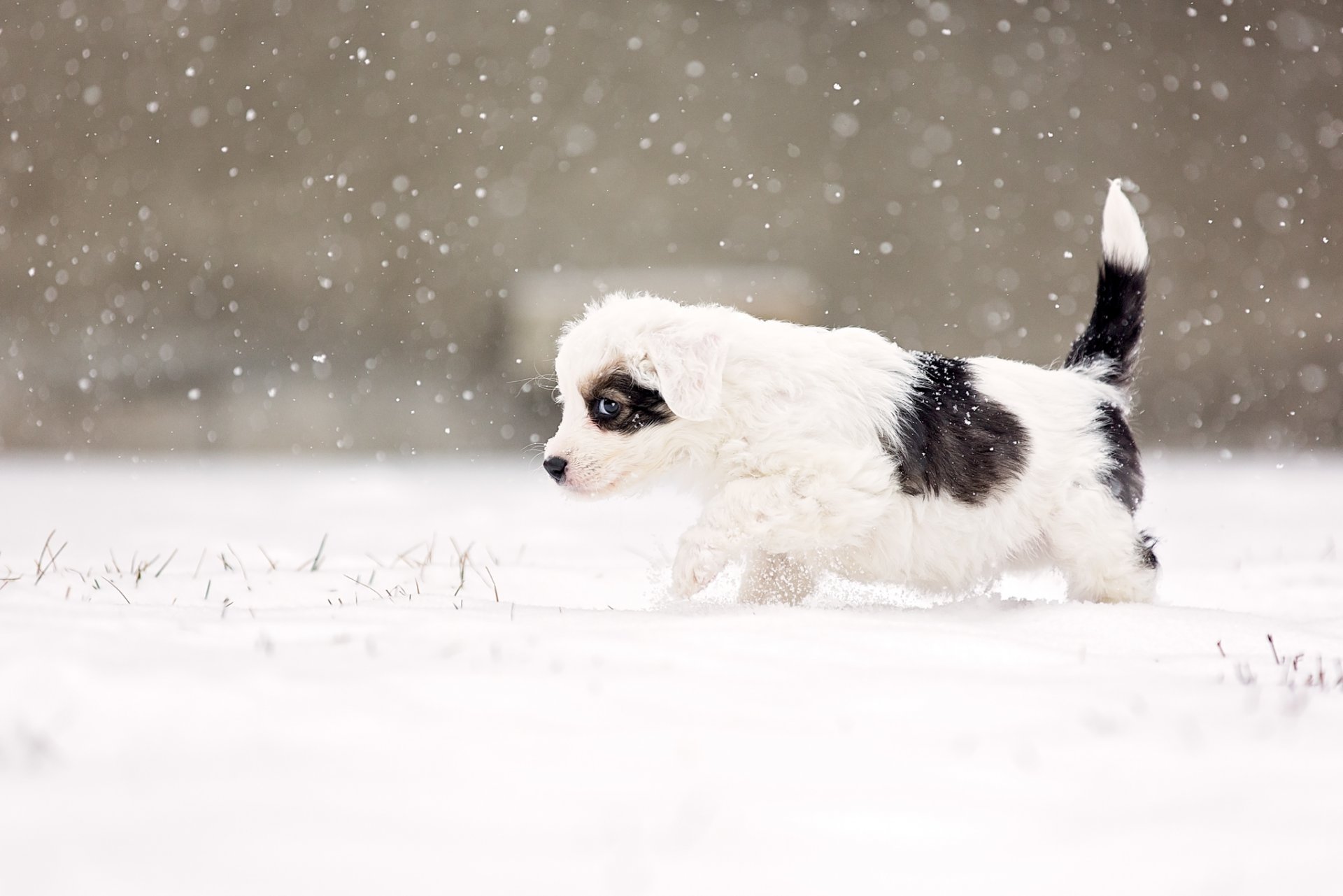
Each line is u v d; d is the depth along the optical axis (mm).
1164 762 3240
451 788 2939
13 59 24344
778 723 3600
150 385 24703
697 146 26703
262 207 25266
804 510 6168
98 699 3465
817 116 26891
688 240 26703
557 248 26312
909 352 6871
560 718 3543
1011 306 26844
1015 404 6699
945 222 26922
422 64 25844
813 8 26844
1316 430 25609
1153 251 26094
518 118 26188
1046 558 6883
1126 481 6906
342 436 25109
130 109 24781
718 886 2465
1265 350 25953
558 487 6469
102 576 7230
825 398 6305
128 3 24672
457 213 25953
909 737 3473
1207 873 2549
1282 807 2910
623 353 6359
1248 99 26453
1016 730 3562
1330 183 26391
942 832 2752
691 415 6059
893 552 6512
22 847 2549
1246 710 3828
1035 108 26828
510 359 25281
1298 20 26406
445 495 17203
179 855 2523
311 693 3643
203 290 25094
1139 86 26672
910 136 26969
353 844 2605
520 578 7883
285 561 9031
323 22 25406
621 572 8250
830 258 26891
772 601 6738
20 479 18984
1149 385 25484
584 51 26391
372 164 25672
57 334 24375
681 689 3920
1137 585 6762
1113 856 2633
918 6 26953
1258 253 26312
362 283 25656
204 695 3539
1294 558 10344
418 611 5570
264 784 2930
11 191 24266
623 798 2914
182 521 13227
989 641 5043
